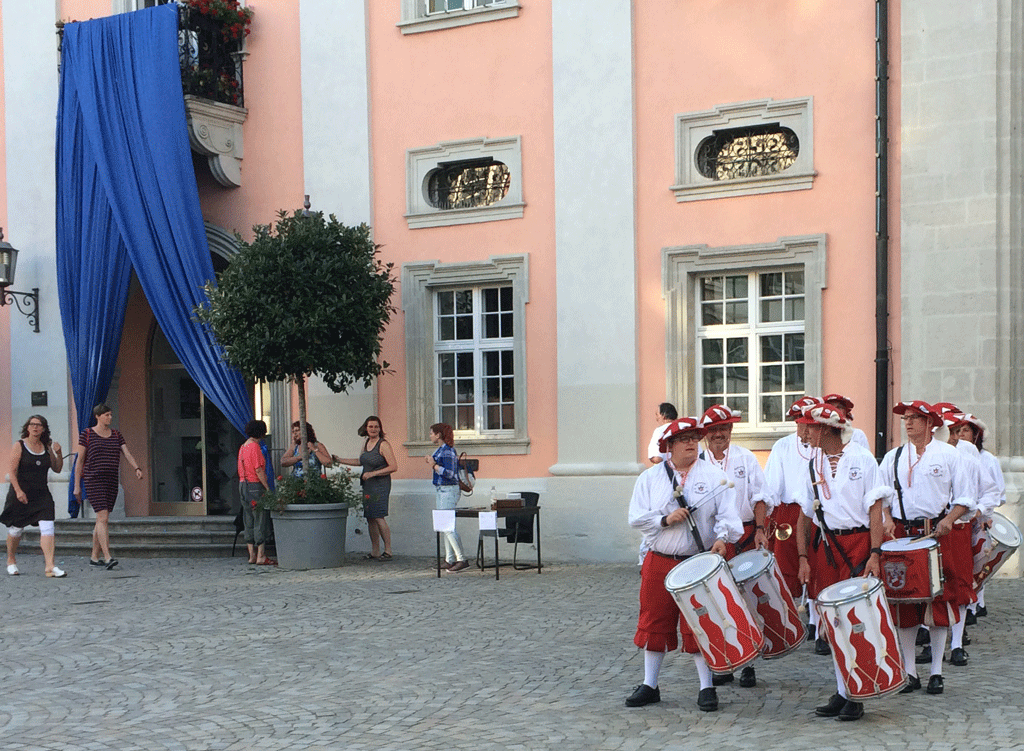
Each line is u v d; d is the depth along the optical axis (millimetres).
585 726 6281
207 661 8391
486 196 15117
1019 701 6637
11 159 17719
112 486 14398
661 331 13820
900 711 6492
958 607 7578
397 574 12984
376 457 14516
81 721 6695
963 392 12031
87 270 16469
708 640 6402
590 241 14172
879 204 12516
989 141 11961
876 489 6957
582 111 14234
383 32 15516
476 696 7062
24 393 17594
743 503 8164
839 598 6262
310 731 6309
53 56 17500
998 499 8086
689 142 13727
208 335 15516
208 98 15867
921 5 12305
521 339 14625
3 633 9797
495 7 14758
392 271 15391
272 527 14320
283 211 14000
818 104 13008
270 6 16141
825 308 12945
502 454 14680
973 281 12008
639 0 14016
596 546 13945
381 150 15516
